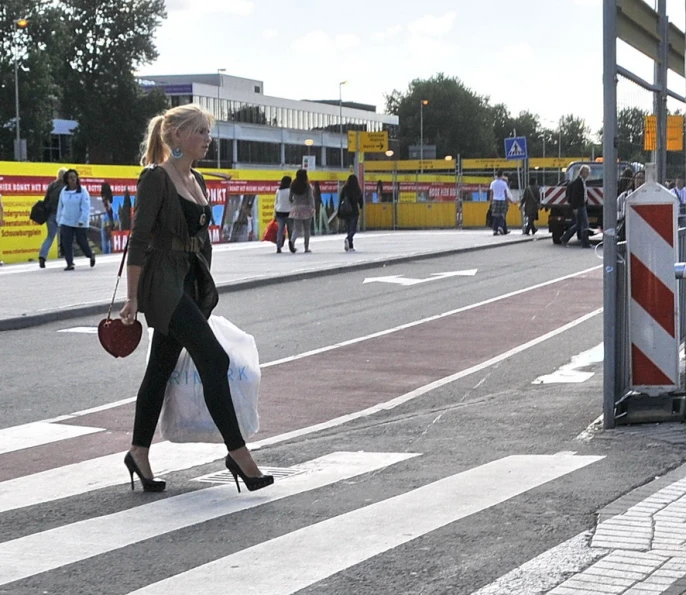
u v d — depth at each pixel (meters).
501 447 7.88
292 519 6.03
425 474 7.07
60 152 115.50
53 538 5.76
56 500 6.62
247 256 28.89
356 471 7.23
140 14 109.31
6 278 22.86
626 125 8.56
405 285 21.67
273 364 12.52
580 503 6.17
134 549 5.53
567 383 10.94
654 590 4.72
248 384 6.79
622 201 8.55
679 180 11.16
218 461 7.71
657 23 9.78
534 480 6.75
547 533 5.61
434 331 15.23
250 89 162.00
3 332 15.28
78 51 109.06
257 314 17.22
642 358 8.40
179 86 127.88
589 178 36.31
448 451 7.82
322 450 8.05
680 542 5.39
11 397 10.53
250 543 5.58
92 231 31.23
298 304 18.55
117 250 32.28
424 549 5.39
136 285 6.50
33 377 11.66
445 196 57.09
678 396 8.45
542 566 5.08
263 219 39.78
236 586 4.91
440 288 21.08
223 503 6.43
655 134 9.90
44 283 21.56
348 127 159.75
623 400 8.49
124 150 110.56
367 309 17.80
